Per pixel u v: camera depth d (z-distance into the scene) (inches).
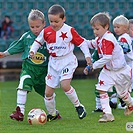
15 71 2106.3
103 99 816.3
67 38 792.9
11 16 2436.0
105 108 813.9
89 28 2421.3
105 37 792.9
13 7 2468.0
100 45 804.6
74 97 804.6
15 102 1235.2
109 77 818.2
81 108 818.2
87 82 1884.8
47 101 829.2
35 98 1334.9
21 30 2393.0
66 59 798.5
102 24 791.7
